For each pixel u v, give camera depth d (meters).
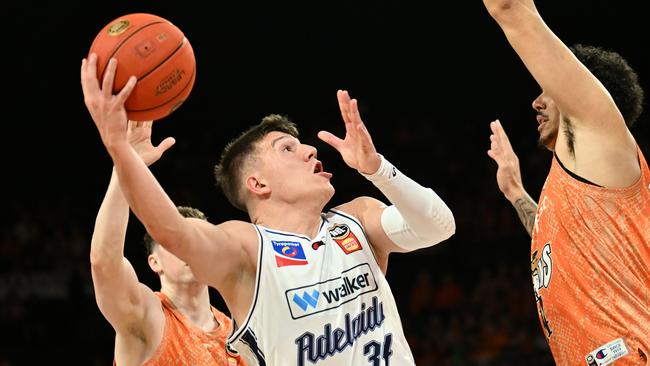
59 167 16.36
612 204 3.15
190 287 4.56
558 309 3.24
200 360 4.28
